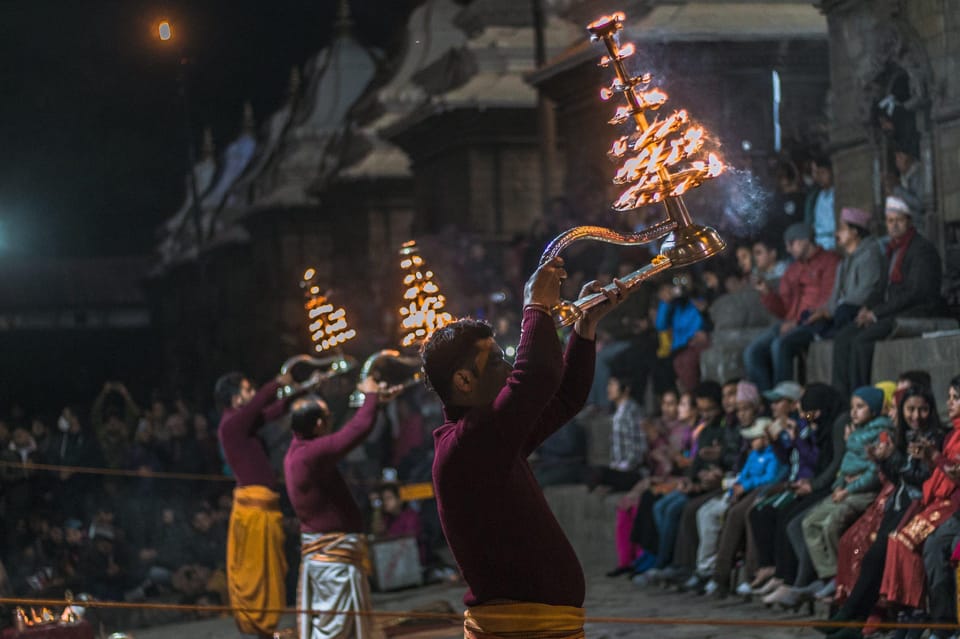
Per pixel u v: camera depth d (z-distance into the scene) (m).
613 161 4.50
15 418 23.78
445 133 28.39
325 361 10.79
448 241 24.97
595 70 20.66
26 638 8.25
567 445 16.72
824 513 10.22
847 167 14.80
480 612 4.57
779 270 14.86
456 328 4.66
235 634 12.82
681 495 12.57
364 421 9.32
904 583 8.96
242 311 45.72
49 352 60.22
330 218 39.69
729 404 12.42
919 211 13.61
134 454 18.22
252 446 10.95
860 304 12.29
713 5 19.19
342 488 9.43
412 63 36.09
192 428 20.17
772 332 13.48
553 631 4.52
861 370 11.83
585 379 4.71
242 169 52.31
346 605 9.36
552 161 23.41
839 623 6.28
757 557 11.02
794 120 18.66
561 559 4.57
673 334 15.80
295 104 44.84
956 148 13.28
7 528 17.88
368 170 34.84
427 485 15.95
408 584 14.98
